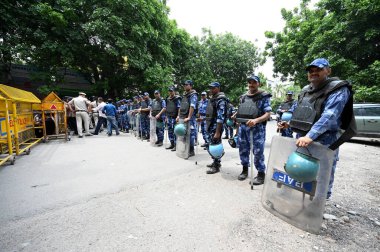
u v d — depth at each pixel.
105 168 4.40
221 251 1.91
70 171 4.18
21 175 3.91
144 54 12.94
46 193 3.12
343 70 10.33
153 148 6.67
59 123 8.26
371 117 8.01
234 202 2.89
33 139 7.10
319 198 2.16
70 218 2.44
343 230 2.28
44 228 2.24
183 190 3.29
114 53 11.50
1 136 4.63
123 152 6.00
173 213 2.58
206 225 2.33
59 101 7.52
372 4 8.91
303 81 14.13
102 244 1.99
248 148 3.67
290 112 5.08
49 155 5.55
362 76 9.75
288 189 2.44
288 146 2.49
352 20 9.77
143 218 2.46
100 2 11.62
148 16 12.69
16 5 10.32
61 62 12.73
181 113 5.58
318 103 2.34
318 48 11.26
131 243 2.01
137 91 15.98
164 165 4.68
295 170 2.14
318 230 2.16
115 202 2.86
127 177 3.85
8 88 5.34
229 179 3.80
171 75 15.70
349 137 2.28
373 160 5.45
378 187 3.53
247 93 3.67
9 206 2.71
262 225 2.35
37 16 10.65
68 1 11.12
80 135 8.97
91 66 14.06
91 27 10.73
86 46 12.48
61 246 1.95
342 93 2.15
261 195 3.03
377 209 2.78
